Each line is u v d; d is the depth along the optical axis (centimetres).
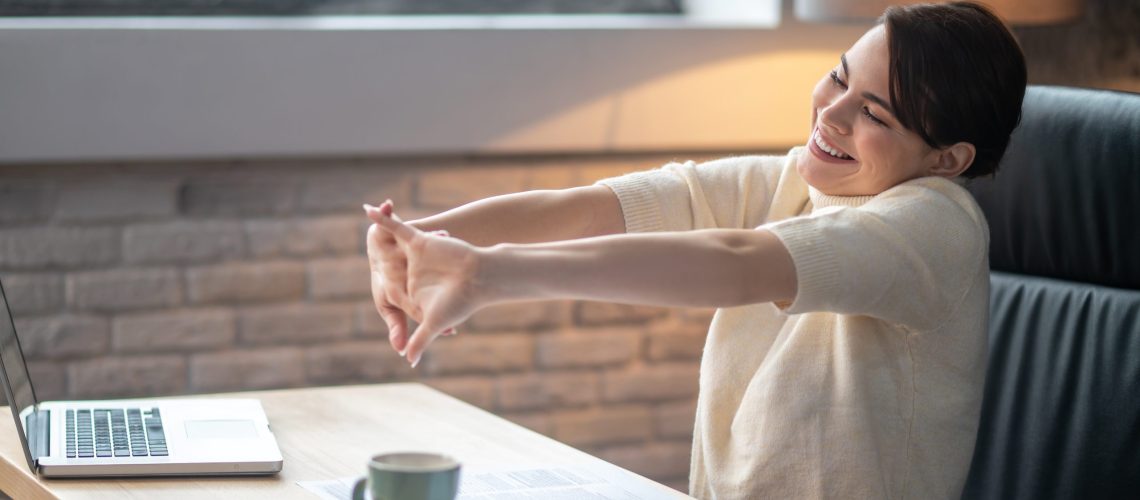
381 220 99
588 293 101
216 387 249
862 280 109
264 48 238
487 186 258
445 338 262
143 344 245
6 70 227
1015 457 151
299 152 242
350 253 254
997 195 158
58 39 228
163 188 243
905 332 121
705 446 133
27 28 227
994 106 119
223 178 246
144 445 124
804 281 107
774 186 139
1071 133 149
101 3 251
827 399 123
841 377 123
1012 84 120
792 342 126
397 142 247
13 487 122
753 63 262
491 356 265
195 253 246
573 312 269
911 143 120
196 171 245
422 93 246
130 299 243
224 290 248
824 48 266
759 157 143
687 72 259
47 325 239
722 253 105
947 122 118
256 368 251
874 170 122
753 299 107
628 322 272
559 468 125
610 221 135
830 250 108
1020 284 156
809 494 123
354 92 243
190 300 247
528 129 253
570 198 134
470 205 132
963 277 118
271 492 115
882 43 121
